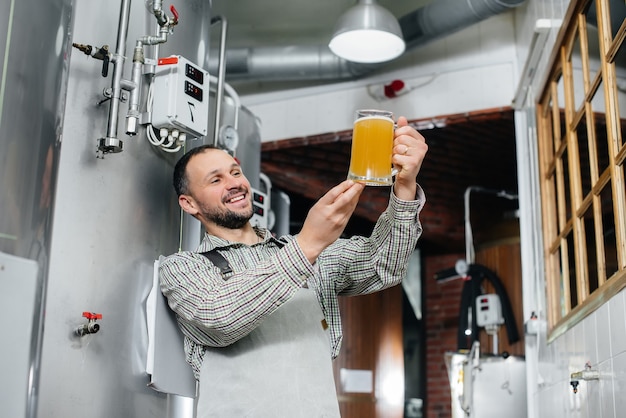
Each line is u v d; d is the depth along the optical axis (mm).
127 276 2209
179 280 1864
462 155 5383
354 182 1714
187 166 2107
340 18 4035
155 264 2059
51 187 1788
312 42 5129
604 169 2787
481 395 5059
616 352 2484
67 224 2092
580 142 3145
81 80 2205
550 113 3760
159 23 2330
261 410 1781
